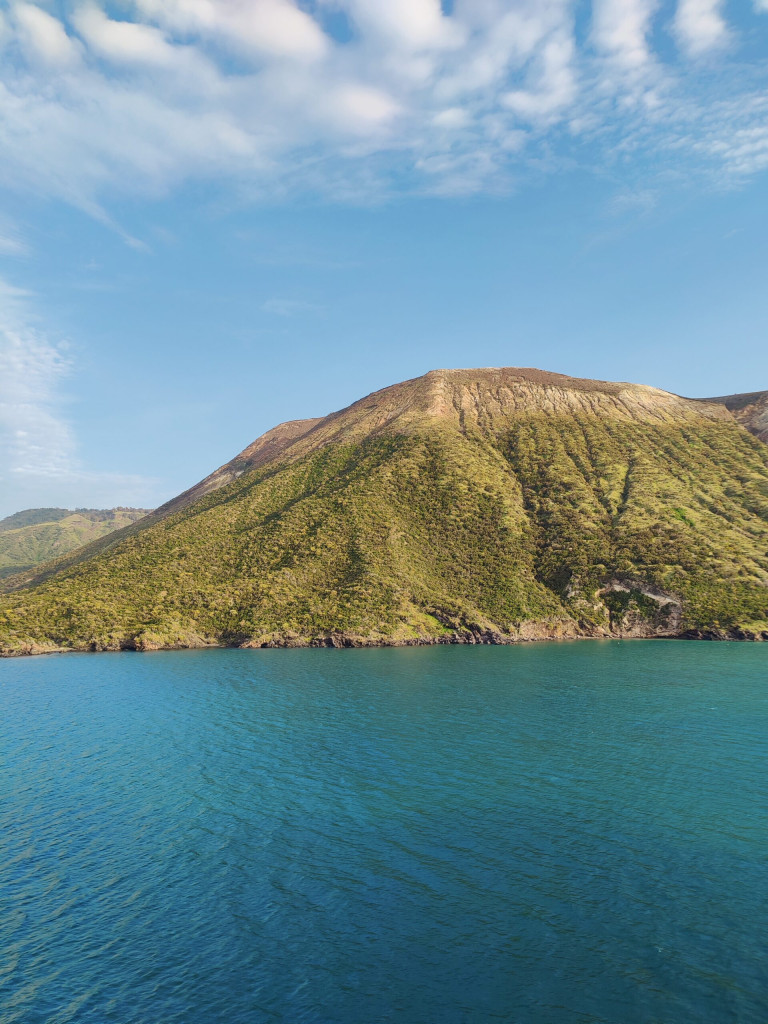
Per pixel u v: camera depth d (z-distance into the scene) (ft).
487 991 58.54
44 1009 57.77
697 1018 54.49
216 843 90.12
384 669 236.02
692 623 311.27
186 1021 55.83
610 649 277.85
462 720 155.12
